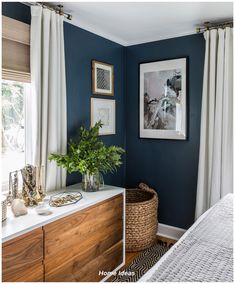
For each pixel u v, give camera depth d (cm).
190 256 129
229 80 266
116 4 233
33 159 223
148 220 291
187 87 301
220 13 251
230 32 262
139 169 347
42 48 225
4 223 166
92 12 249
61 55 241
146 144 340
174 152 318
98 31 298
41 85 227
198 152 300
